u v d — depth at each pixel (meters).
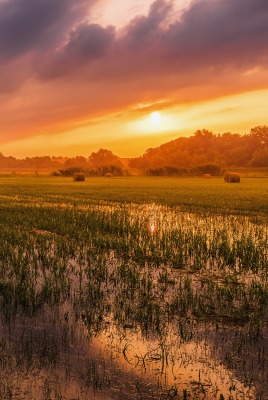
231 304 8.12
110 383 5.21
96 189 51.12
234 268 11.20
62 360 5.76
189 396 4.96
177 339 6.48
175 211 25.56
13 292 8.63
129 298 8.48
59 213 23.34
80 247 13.54
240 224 19.88
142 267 11.20
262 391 5.05
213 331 6.80
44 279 9.74
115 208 27.25
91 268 10.83
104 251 13.12
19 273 10.12
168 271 10.84
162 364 5.69
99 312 7.61
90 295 8.57
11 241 14.38
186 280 9.55
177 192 45.25
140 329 6.86
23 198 35.78
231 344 6.29
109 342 6.36
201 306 7.93
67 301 8.20
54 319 7.25
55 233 16.73
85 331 6.75
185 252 12.32
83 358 5.83
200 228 18.20
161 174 143.50
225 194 41.97
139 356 5.91
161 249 13.27
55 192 44.53
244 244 13.70
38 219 20.47
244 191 47.47
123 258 12.18
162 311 7.71
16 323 7.05
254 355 5.93
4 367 5.55
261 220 21.41
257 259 11.72
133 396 4.96
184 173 145.00
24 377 5.31
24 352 5.97
